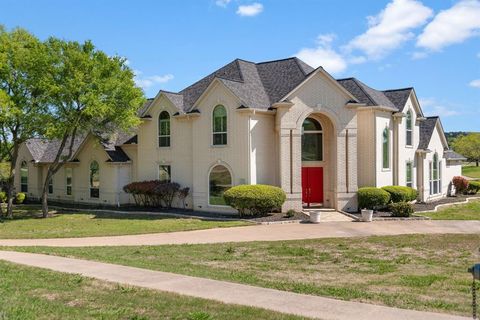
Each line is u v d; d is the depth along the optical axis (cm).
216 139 2794
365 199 2730
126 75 2878
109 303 869
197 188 2891
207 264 1375
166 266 1286
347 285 1100
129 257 1456
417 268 1338
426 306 880
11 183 2953
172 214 2755
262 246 1716
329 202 2884
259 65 3156
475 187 4247
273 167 2772
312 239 1878
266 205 2497
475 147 8662
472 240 1828
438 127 3822
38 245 1783
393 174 3148
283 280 1148
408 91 3344
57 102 2767
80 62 2703
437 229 2162
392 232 2078
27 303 863
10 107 2670
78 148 3559
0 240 1944
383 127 3034
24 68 2734
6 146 2983
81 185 3619
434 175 3766
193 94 3128
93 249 1625
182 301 874
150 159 3200
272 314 790
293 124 2678
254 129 2670
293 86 2794
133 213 2895
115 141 3497
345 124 2784
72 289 973
